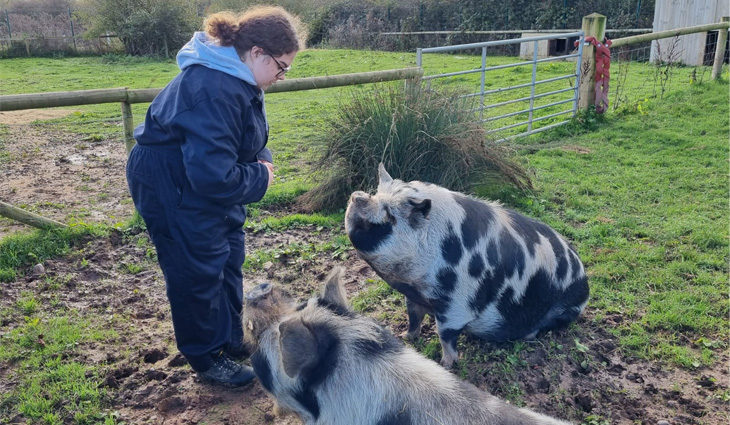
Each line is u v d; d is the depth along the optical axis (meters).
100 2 25.73
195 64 2.89
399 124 6.20
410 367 2.46
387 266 3.39
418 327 4.00
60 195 7.20
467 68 16.72
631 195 6.70
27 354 3.89
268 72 3.01
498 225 3.63
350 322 2.50
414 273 3.42
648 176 7.30
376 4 26.48
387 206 3.30
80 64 22.95
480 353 3.88
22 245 5.29
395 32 24.89
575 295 4.03
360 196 3.29
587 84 9.89
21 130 11.19
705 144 8.38
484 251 3.50
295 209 6.56
